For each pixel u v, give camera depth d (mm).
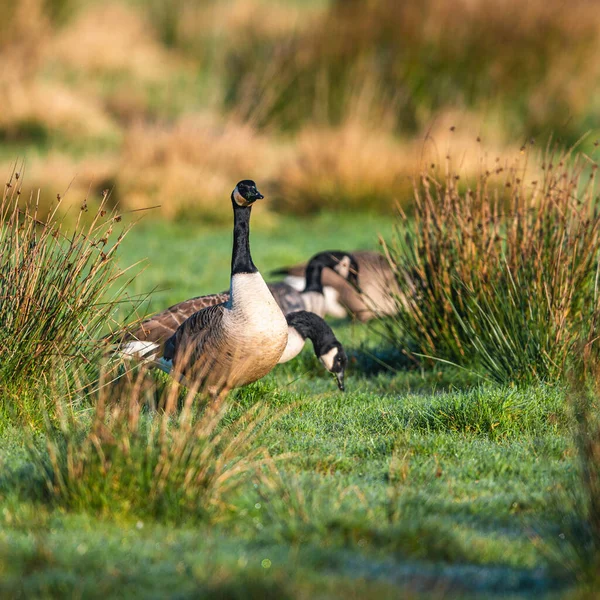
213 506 7051
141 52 41094
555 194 12727
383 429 9734
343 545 6535
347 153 28312
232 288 9625
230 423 9594
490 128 31672
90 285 10180
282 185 28422
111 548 6309
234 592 5555
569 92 32719
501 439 9461
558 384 10570
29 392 9422
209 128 30750
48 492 7230
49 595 5637
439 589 5832
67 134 32156
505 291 11984
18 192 10297
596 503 6414
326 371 13141
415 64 33375
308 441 9148
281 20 39875
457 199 12953
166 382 10969
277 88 34625
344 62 34125
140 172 27234
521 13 33531
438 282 12656
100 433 7492
